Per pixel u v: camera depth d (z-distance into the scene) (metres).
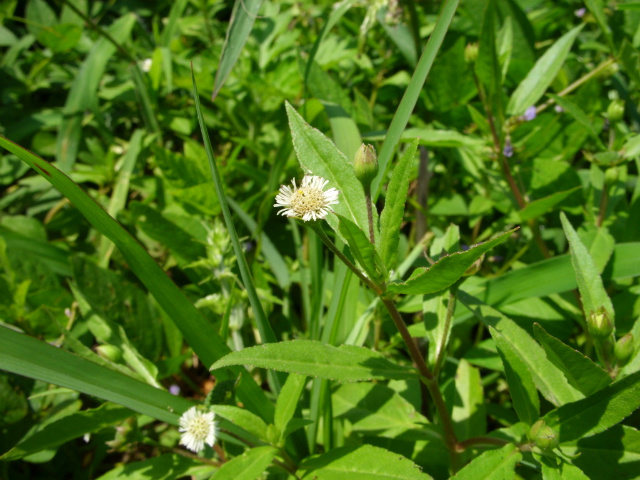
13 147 0.09
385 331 0.18
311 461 0.11
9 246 0.18
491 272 0.20
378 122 0.25
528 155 0.20
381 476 0.11
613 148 0.16
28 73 0.29
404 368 0.11
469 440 0.12
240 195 0.23
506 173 0.17
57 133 0.27
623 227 0.17
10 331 0.10
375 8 0.20
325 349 0.10
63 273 0.20
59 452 0.17
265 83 0.23
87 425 0.12
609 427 0.10
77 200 0.10
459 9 0.24
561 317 0.16
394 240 0.10
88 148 0.26
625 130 0.20
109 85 0.28
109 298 0.17
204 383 0.20
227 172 0.22
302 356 0.10
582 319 0.16
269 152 0.24
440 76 0.22
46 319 0.17
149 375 0.14
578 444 0.10
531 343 0.12
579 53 0.25
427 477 0.11
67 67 0.30
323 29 0.18
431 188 0.23
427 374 0.11
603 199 0.16
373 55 0.28
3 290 0.16
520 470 0.14
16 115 0.28
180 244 0.19
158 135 0.24
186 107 0.27
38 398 0.17
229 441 0.13
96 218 0.11
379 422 0.14
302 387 0.12
